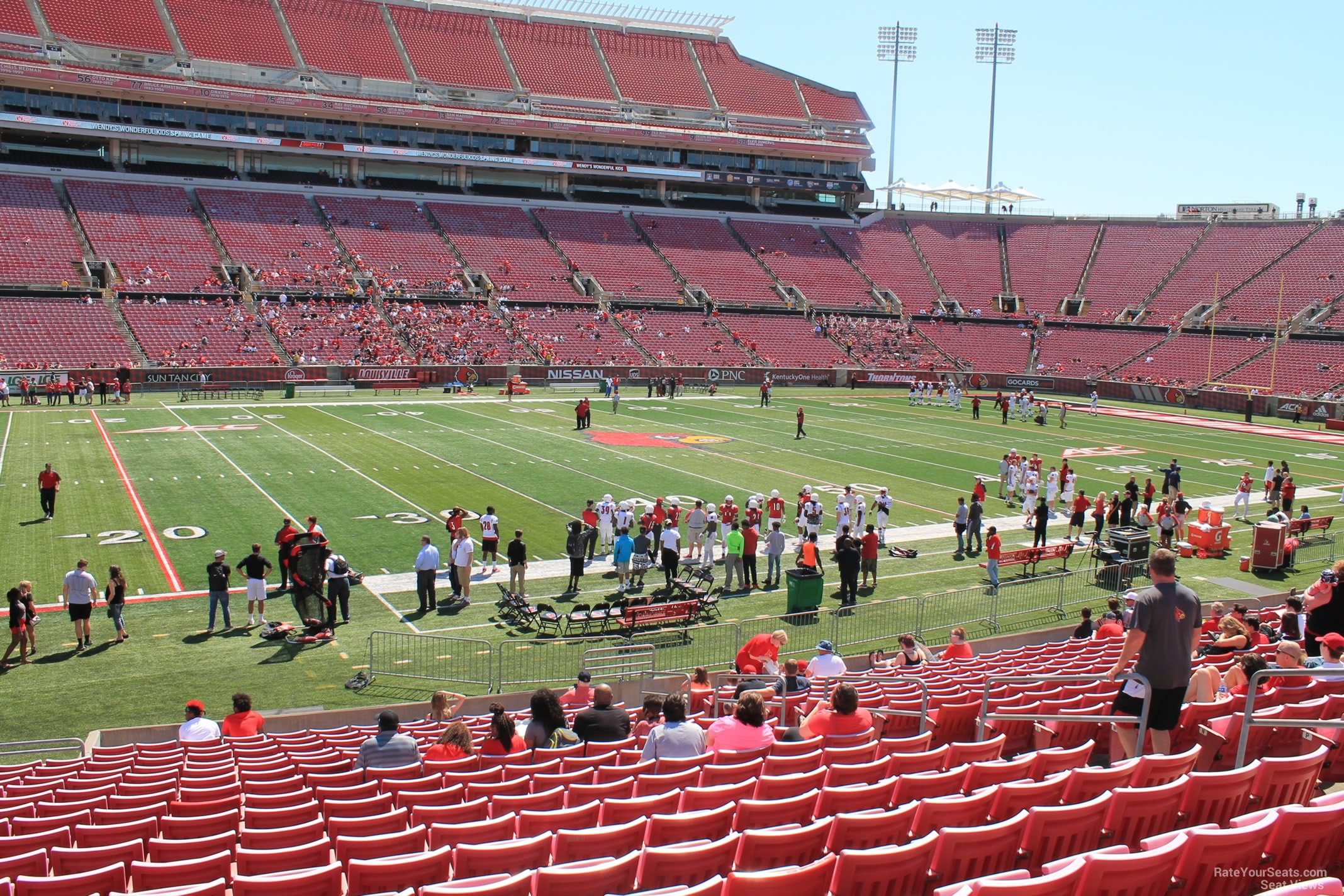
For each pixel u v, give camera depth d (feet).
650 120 266.16
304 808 27.63
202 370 170.60
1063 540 89.81
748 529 72.74
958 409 186.19
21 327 170.09
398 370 186.09
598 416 159.33
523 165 251.19
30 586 55.83
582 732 35.60
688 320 230.27
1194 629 24.12
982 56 291.17
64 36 214.48
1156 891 17.19
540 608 63.62
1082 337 235.61
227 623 61.67
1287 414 183.83
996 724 35.88
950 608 68.28
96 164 219.61
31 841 24.98
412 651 58.34
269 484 99.66
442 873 21.11
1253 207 263.08
